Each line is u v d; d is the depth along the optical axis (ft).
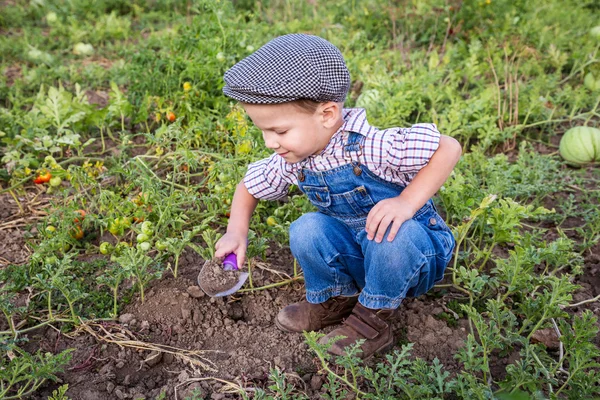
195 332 9.30
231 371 8.58
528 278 8.91
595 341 9.14
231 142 13.38
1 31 24.14
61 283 8.76
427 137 7.61
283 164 8.49
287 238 10.71
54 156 14.19
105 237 11.53
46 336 9.17
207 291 8.90
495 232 9.65
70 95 14.40
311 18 24.12
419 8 21.90
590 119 16.55
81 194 11.58
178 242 9.81
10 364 7.96
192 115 14.24
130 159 13.01
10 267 10.23
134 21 26.08
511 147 15.11
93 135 15.20
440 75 16.60
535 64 18.16
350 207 8.25
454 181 10.43
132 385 8.46
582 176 13.91
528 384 7.55
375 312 8.66
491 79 17.79
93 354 8.83
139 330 9.27
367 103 15.42
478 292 9.17
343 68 7.29
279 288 10.18
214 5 15.25
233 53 15.29
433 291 10.13
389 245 7.80
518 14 22.11
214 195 11.23
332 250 8.49
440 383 7.54
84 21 24.64
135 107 15.21
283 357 8.80
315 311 9.18
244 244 8.74
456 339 9.14
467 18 21.48
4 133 13.52
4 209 12.47
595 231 11.09
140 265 9.67
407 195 7.72
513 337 8.30
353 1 24.03
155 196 10.80
